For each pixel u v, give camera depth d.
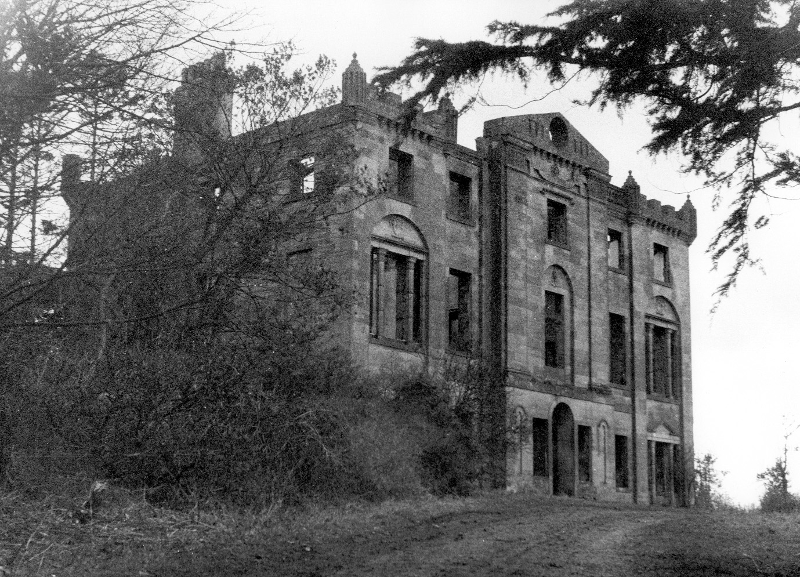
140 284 20.78
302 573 11.86
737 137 13.21
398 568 12.23
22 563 12.22
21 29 12.55
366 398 23.77
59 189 14.38
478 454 29.20
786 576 12.67
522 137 38.25
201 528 15.39
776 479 39.28
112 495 16.61
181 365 18.91
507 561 13.11
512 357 36.06
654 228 46.25
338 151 25.86
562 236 40.28
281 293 22.66
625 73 13.48
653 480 44.16
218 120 25.14
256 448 19.22
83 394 17.84
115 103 13.38
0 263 14.52
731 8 12.78
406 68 14.27
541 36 13.68
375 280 32.22
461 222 36.03
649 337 45.38
